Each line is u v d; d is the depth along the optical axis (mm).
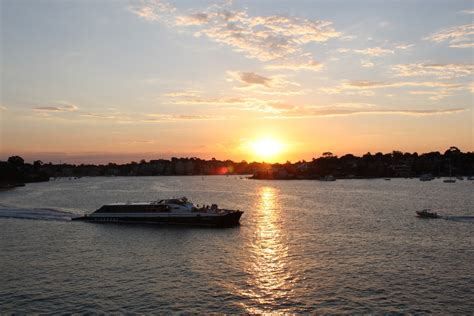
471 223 101938
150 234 89562
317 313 44156
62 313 44125
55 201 178500
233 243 79000
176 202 108188
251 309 45188
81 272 58875
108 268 61094
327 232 90500
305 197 199875
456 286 52094
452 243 77438
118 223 104562
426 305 46125
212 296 49000
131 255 69500
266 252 70875
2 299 48156
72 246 76812
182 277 56406
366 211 132500
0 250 73375
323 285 52594
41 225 101625
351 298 48188
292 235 87062
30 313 44156
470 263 62812
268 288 51625
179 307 45719
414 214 122625
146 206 105250
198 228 97125
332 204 158750
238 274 57625
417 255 67938
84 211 136875
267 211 134625
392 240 80688
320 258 66125
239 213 102562
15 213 120062
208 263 63781
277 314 43906
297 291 50531
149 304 46562
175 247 75750
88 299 48062
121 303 46844
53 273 58375
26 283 53812
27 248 75000
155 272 58906
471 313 44062
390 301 47281
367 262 63438
